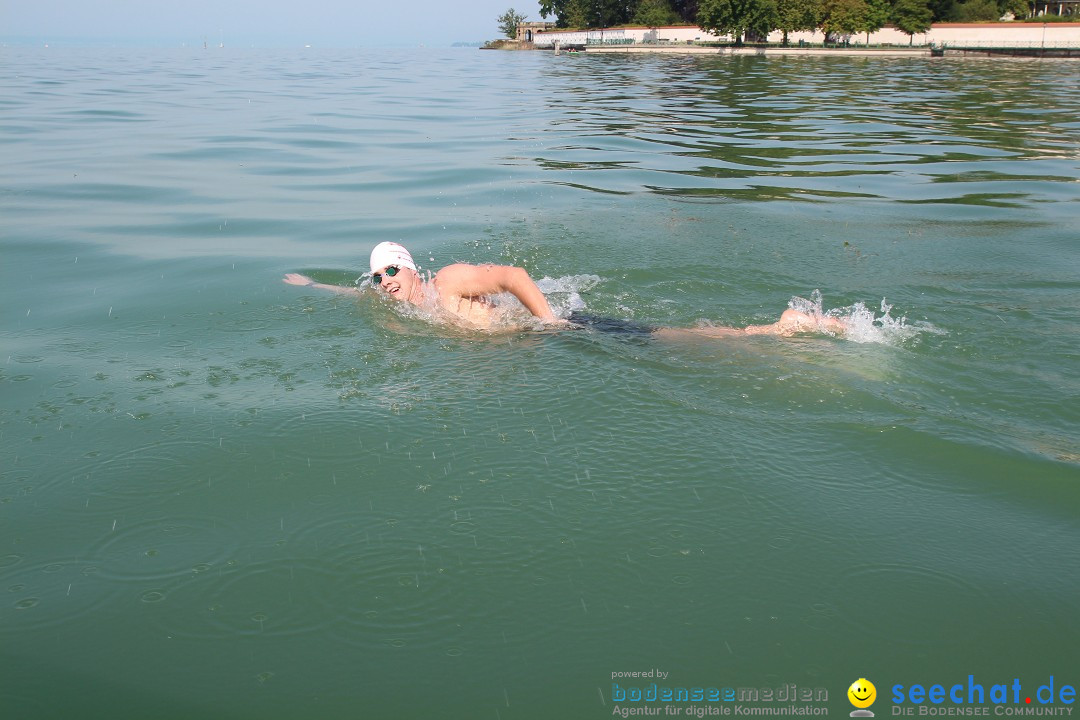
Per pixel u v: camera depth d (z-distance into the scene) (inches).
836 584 105.7
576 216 318.7
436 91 943.0
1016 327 195.3
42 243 272.7
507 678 90.4
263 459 134.6
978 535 116.6
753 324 201.0
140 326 194.9
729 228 298.8
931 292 222.7
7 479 128.6
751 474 131.1
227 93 859.4
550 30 3659.0
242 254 261.4
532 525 116.9
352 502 122.5
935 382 165.6
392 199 351.9
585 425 146.0
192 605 101.3
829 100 822.5
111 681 90.0
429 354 178.7
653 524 117.5
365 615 99.6
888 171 438.3
